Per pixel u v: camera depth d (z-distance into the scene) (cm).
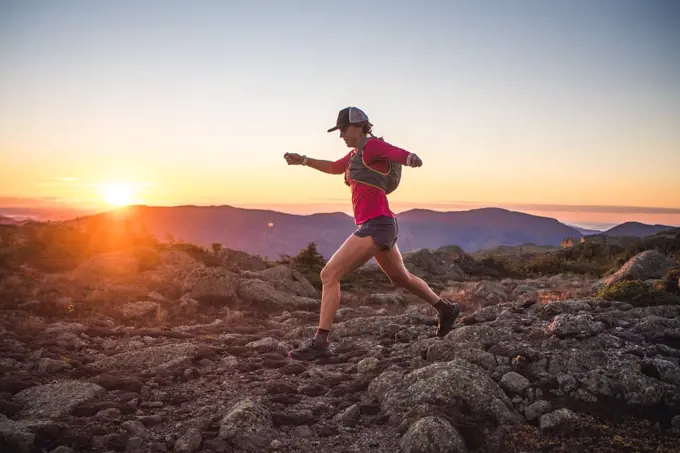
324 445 346
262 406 384
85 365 498
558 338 478
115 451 331
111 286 951
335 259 420
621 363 423
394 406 381
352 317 879
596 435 339
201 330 677
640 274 1314
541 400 382
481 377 393
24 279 966
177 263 1238
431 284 1881
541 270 2556
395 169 421
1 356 507
